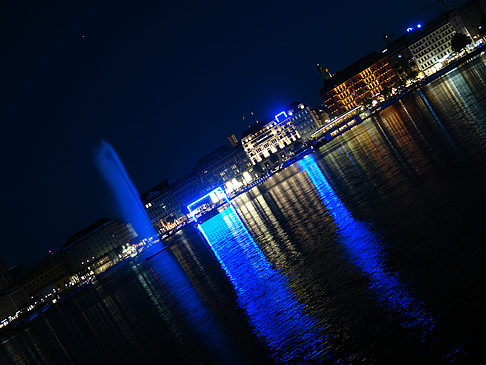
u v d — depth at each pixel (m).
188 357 32.09
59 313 156.00
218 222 151.12
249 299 37.47
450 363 17.08
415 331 19.98
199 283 56.09
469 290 20.45
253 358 26.19
